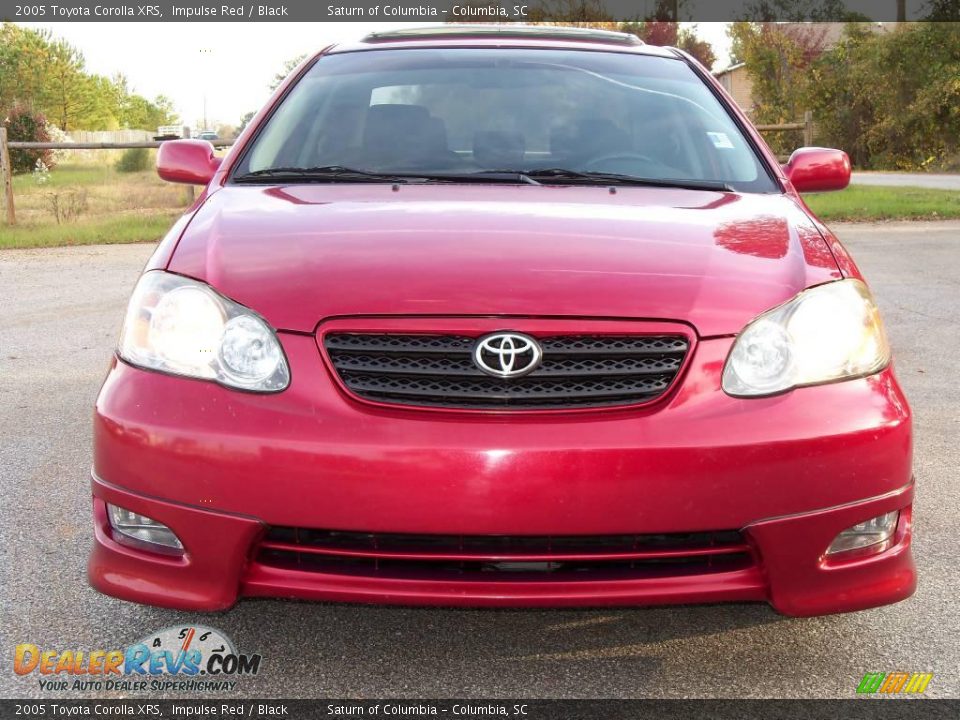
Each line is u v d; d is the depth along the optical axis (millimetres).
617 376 1966
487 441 1865
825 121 37438
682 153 2924
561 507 1857
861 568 2012
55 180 20141
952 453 3656
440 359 1968
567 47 3434
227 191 2682
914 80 34531
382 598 1922
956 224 11875
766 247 2260
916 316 6219
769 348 2000
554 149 2904
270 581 1958
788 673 2170
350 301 2002
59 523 2967
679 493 1878
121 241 10820
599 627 2389
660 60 3434
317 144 2949
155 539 2021
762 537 1917
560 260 2119
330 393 1934
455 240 2197
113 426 1996
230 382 1959
